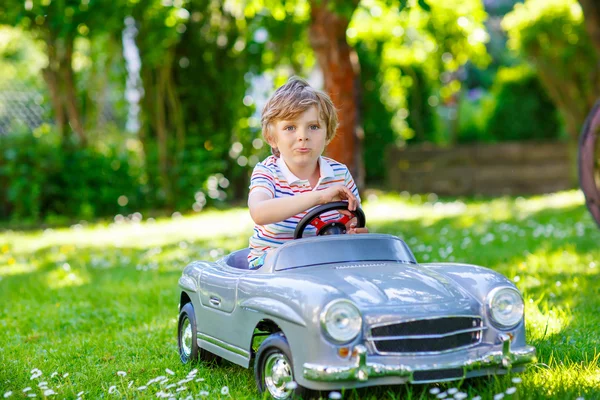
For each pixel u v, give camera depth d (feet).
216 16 56.90
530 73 73.97
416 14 48.88
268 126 14.01
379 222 40.16
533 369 13.32
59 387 13.84
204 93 56.65
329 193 13.12
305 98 13.55
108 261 31.27
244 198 60.23
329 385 10.82
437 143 77.10
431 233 34.81
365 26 50.44
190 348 15.56
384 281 11.92
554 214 41.16
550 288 21.16
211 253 30.71
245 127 58.95
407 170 67.41
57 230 45.78
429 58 68.23
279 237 13.88
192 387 13.17
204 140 57.06
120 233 42.32
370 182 71.67
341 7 35.63
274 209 13.10
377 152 69.77
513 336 11.81
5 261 33.06
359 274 12.19
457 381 12.41
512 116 74.90
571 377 12.74
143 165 55.67
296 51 57.88
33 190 51.13
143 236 40.22
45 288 25.72
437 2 50.70
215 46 56.90
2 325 20.43
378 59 65.26
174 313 20.99
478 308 11.70
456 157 66.03
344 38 42.80
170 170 55.31
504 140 75.51
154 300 22.79
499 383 11.62
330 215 14.10
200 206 55.72
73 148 53.21
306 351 11.00
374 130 69.00
